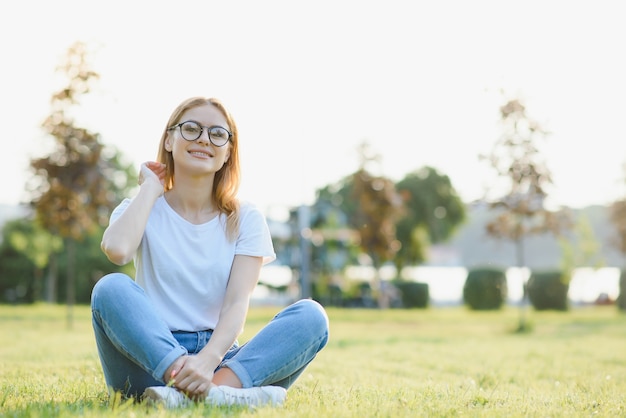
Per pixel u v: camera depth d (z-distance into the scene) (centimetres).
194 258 317
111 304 291
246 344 310
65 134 1221
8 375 468
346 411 295
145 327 290
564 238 1529
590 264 2377
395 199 2122
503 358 707
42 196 1230
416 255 3250
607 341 1000
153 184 317
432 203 3516
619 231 2327
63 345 773
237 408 282
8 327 1202
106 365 311
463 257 4209
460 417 302
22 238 2300
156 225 319
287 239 2341
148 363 290
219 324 305
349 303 2597
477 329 1443
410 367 607
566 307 2383
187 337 314
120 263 304
